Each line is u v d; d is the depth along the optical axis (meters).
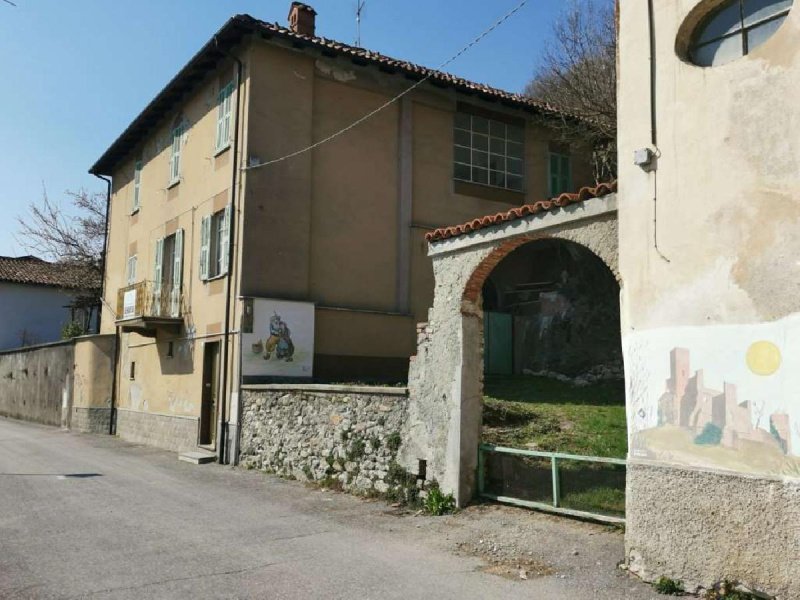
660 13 6.48
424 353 9.33
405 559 6.81
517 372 17.94
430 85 16.80
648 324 6.25
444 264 9.12
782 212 5.35
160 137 19.73
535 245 18.33
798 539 5.04
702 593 5.56
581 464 7.82
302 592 5.84
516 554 6.82
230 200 14.76
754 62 5.64
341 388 10.77
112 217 24.25
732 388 5.55
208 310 15.52
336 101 15.69
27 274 36.44
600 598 5.63
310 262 14.91
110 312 23.27
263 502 9.77
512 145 18.31
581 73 18.09
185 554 7.01
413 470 9.30
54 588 5.89
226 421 14.09
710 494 5.60
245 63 14.77
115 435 20.84
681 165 6.12
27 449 16.94
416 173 16.58
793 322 5.21
